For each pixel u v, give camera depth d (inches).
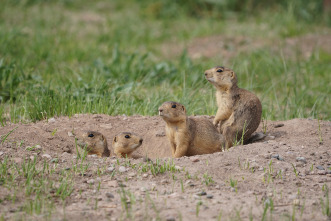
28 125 535.8
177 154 502.6
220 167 427.8
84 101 629.3
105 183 396.2
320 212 347.3
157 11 1373.0
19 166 418.3
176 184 396.5
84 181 397.4
